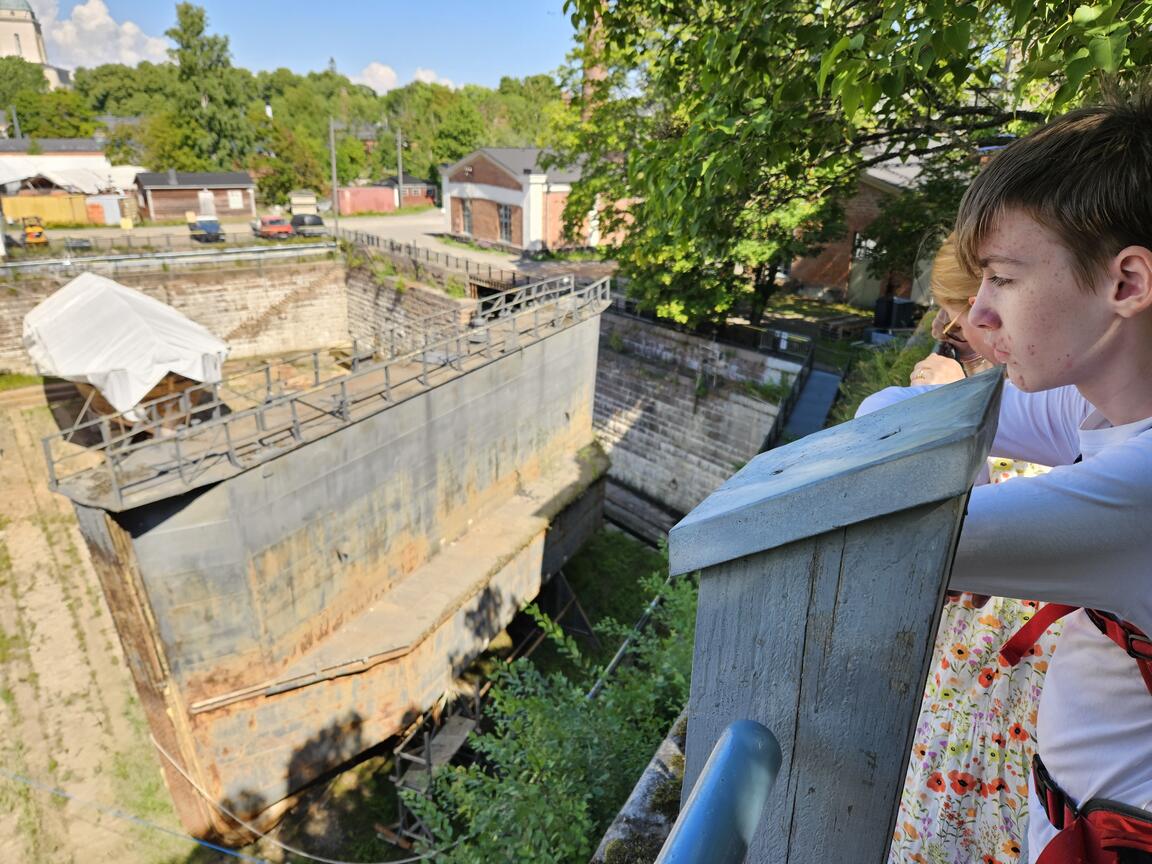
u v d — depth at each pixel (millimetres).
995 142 7484
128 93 94000
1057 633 1457
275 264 34844
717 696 1034
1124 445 788
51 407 28844
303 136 75125
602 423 26094
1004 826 1578
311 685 13023
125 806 14367
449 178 46938
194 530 11203
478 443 17297
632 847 3119
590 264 39000
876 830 969
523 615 20469
